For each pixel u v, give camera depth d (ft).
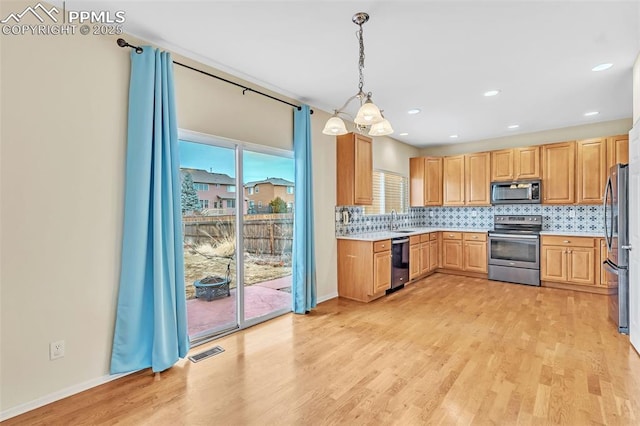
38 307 6.71
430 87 11.62
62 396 7.00
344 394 7.11
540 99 12.80
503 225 19.26
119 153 7.86
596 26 7.72
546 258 16.43
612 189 10.96
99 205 7.54
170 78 8.47
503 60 9.54
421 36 8.21
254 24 7.72
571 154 16.22
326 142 14.55
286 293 13.06
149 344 8.14
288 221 13.12
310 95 12.53
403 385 7.44
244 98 11.00
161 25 7.77
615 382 7.42
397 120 15.75
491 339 10.00
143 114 7.93
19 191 6.47
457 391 7.16
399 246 16.02
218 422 6.23
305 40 8.48
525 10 7.11
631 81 11.03
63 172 7.01
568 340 9.85
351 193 14.76
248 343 9.86
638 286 8.84
